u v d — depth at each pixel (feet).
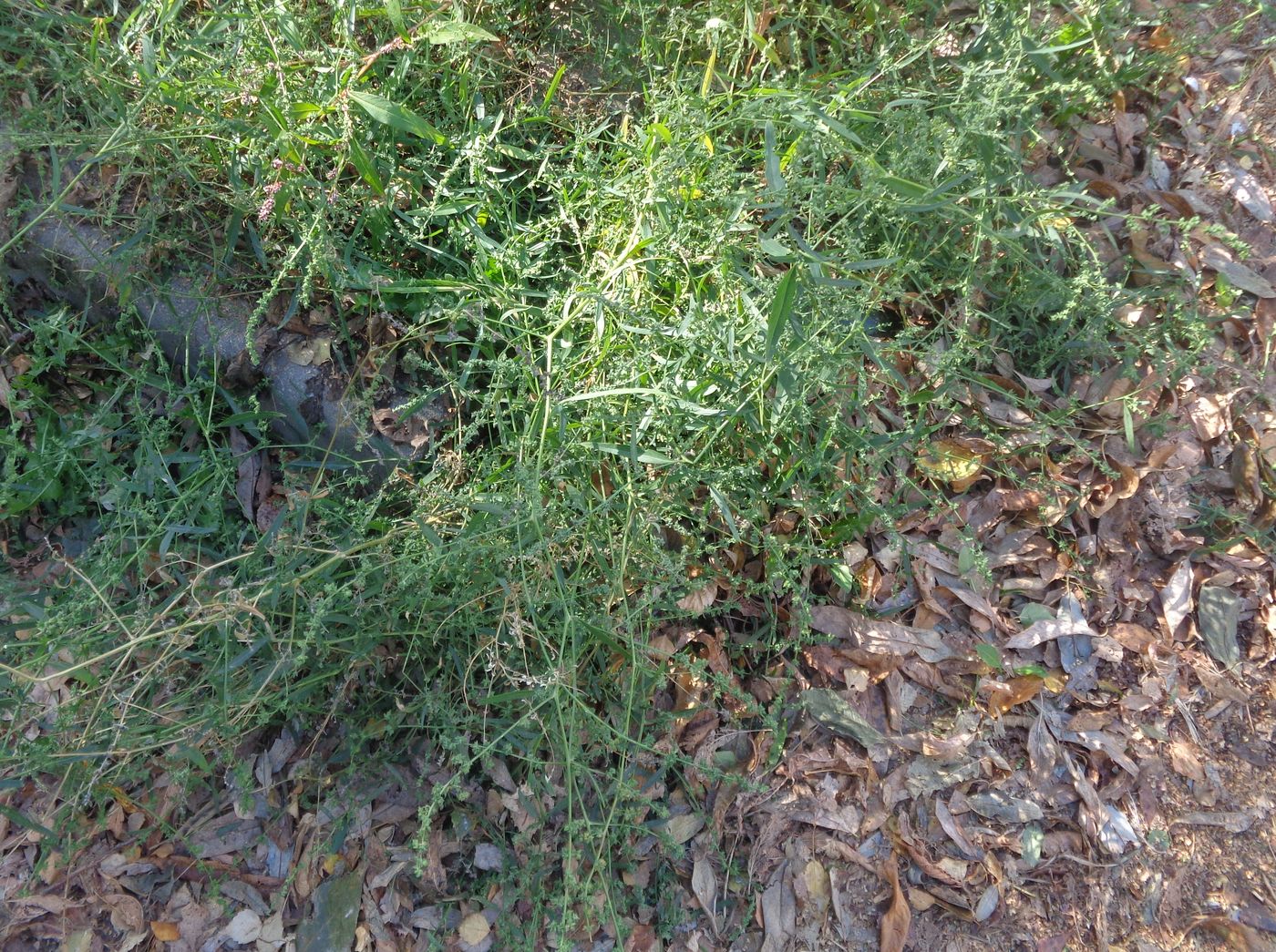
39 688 7.06
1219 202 9.46
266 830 7.06
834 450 7.62
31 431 7.80
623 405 7.05
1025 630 7.98
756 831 7.25
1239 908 7.22
